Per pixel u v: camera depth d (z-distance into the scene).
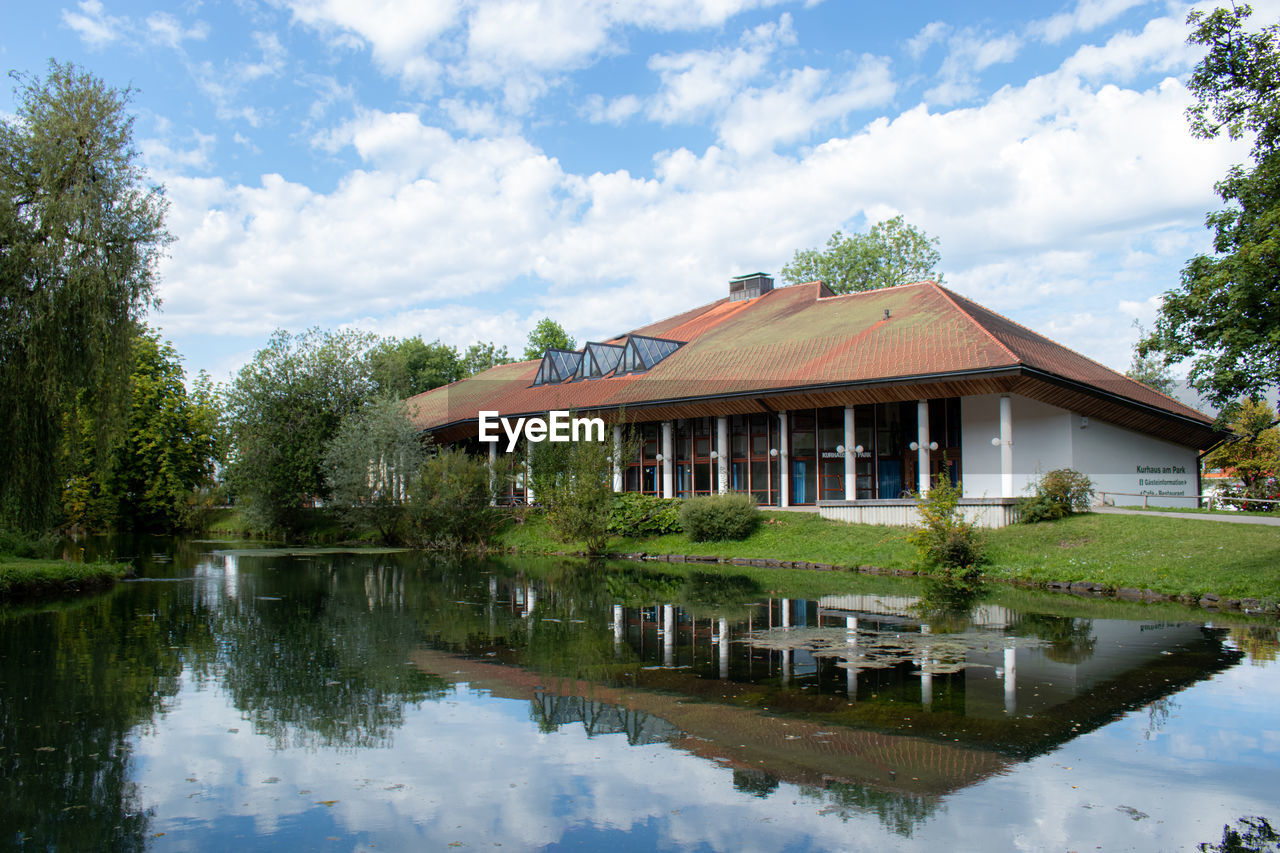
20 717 8.52
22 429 20.30
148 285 22.03
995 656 10.92
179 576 24.30
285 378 44.19
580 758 7.05
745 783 6.43
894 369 26.70
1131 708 8.31
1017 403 28.08
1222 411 17.39
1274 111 15.30
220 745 7.53
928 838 5.35
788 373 30.30
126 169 21.70
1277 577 15.93
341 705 8.91
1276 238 14.32
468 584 21.42
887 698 8.80
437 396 52.78
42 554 24.97
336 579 23.06
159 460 50.69
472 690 9.50
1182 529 20.34
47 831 5.63
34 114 20.80
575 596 18.50
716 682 9.67
